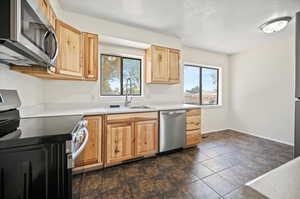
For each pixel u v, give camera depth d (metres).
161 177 1.86
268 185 0.50
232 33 2.88
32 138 0.87
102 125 2.00
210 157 2.45
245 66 3.95
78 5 2.01
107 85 2.81
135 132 2.25
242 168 2.07
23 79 1.58
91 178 1.83
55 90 2.21
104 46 2.71
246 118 3.92
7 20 0.75
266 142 3.22
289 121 3.08
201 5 1.98
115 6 2.03
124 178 1.84
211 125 4.11
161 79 2.86
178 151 2.72
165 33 2.90
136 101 2.93
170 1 1.91
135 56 2.97
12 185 0.84
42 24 1.09
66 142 0.93
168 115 2.55
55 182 0.91
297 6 1.96
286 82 3.13
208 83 4.23
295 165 0.62
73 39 1.94
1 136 0.89
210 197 1.50
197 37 3.09
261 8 2.02
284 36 3.02
